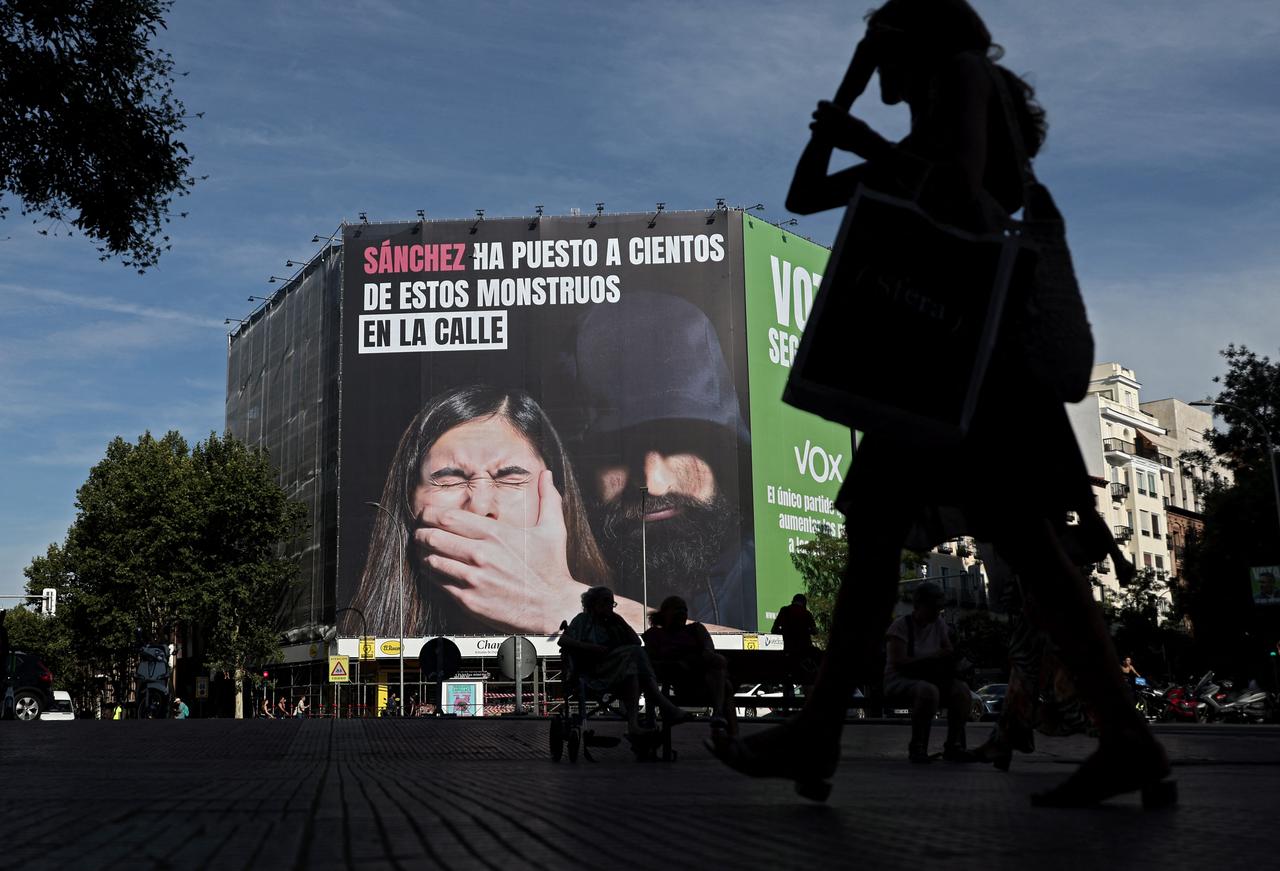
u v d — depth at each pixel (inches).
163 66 722.8
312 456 2731.3
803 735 123.2
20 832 95.4
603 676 340.5
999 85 115.9
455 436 2615.7
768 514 2610.7
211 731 536.7
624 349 2655.0
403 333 2662.4
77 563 2497.5
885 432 105.9
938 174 111.0
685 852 78.6
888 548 118.6
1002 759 271.1
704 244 2682.1
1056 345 110.5
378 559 2571.4
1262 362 1966.0
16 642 3058.6
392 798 136.1
